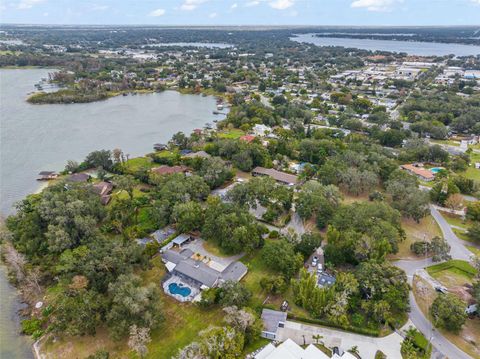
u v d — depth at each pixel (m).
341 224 89.94
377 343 61.94
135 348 56.00
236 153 143.75
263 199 105.25
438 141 179.00
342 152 141.88
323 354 56.88
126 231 90.75
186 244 91.00
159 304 64.19
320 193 103.25
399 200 107.94
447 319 63.69
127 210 100.69
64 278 71.56
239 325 60.38
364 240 80.31
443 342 62.44
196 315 67.81
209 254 86.81
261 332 62.56
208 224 88.88
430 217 107.00
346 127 192.00
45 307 70.25
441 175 132.12
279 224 100.38
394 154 155.12
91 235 84.94
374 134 173.88
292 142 162.62
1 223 99.75
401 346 60.97
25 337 63.91
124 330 59.94
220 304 69.31
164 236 92.62
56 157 150.50
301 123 189.75
